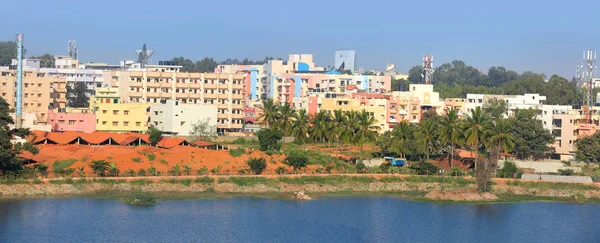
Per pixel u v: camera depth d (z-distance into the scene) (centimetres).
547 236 14625
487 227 15212
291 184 18088
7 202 15612
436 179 19050
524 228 15212
